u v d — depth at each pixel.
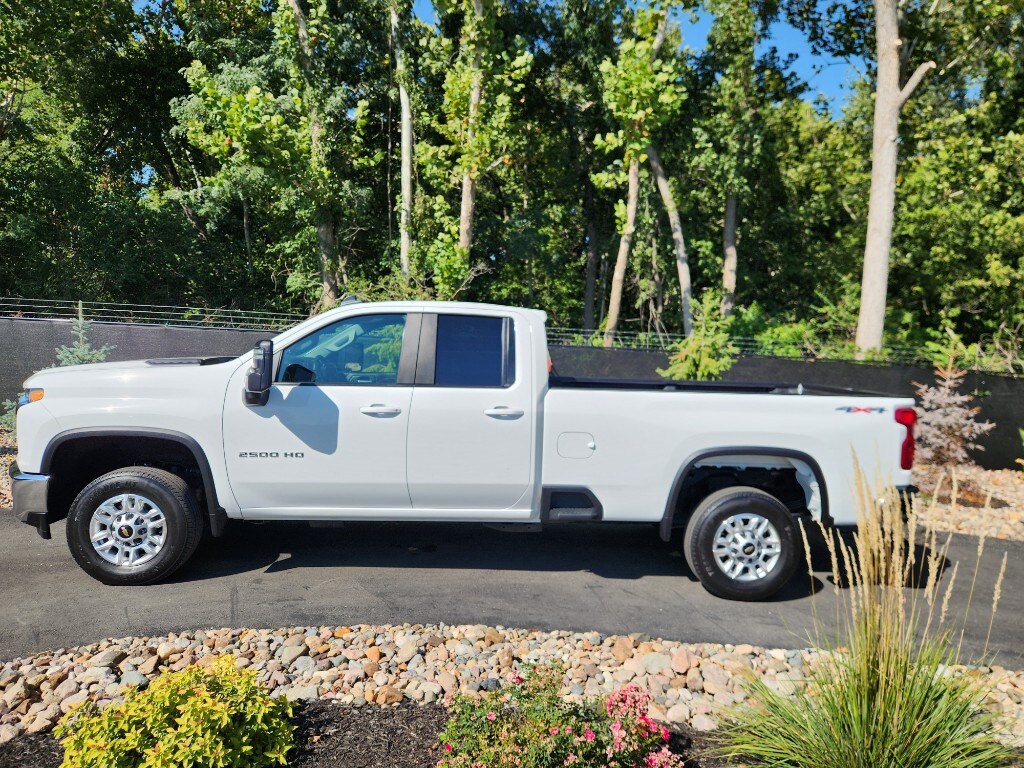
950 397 9.03
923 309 22.91
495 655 4.02
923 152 22.23
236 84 20.66
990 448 10.66
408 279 18.77
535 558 5.77
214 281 22.84
